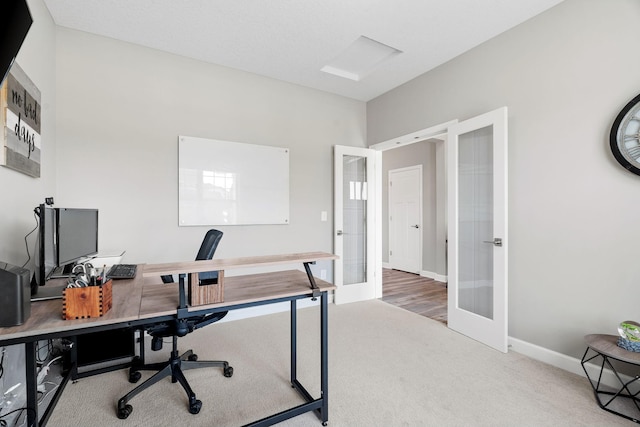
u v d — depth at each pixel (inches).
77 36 100.3
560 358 86.3
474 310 108.8
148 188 110.9
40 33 83.7
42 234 54.2
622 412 66.4
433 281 200.7
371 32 101.7
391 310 139.3
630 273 74.5
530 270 94.0
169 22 96.5
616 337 73.7
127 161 107.5
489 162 104.1
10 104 64.1
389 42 107.5
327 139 152.6
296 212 143.3
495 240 98.2
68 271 74.7
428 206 213.2
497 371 84.4
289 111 141.3
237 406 68.7
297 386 74.6
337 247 149.9
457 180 114.0
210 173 121.6
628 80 74.5
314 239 148.3
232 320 125.3
